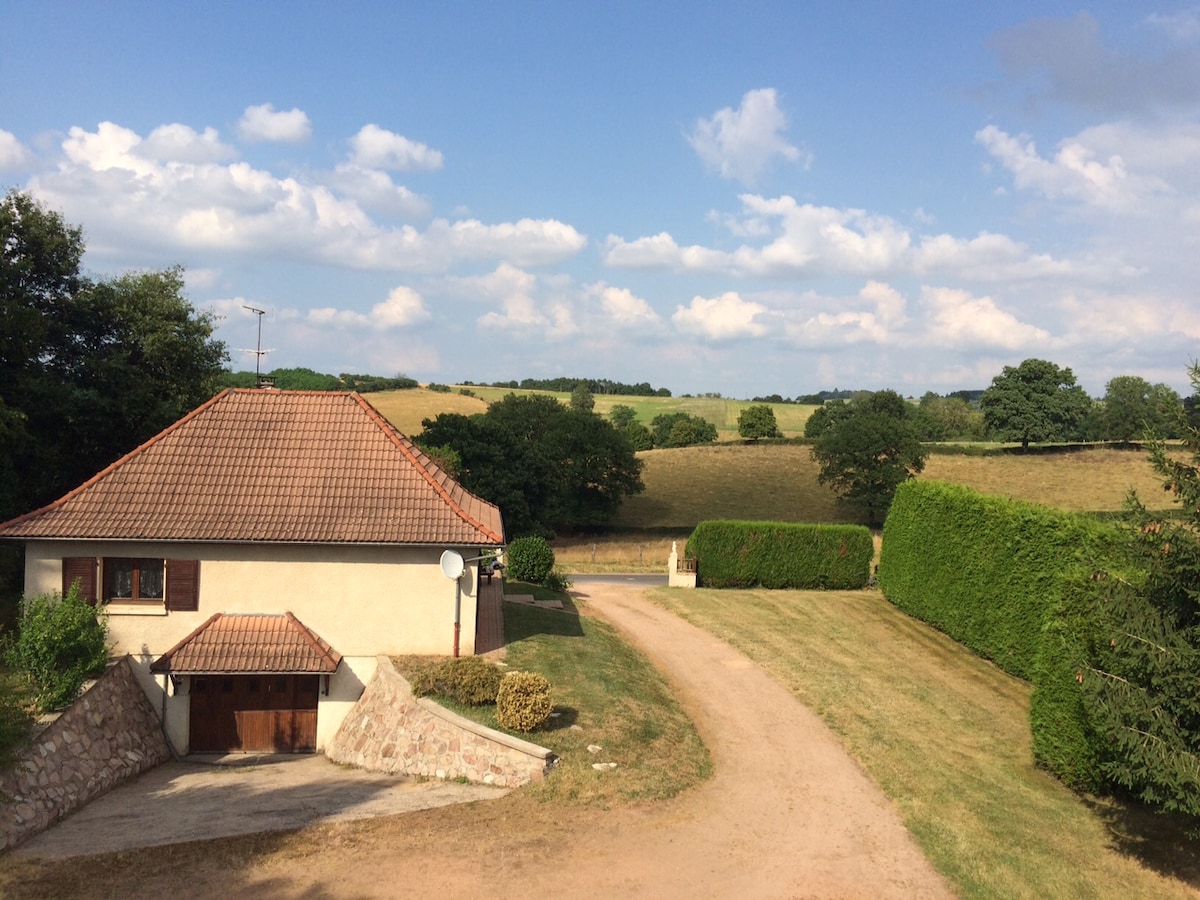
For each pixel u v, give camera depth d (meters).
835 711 20.03
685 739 17.66
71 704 16.64
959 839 13.44
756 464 90.00
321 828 13.34
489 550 25.27
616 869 12.08
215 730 19.89
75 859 12.33
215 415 23.02
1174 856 13.13
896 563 31.92
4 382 27.53
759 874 12.15
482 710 17.34
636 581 45.62
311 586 20.36
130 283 34.50
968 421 128.38
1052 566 21.09
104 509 20.16
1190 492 11.70
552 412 78.81
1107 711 11.70
